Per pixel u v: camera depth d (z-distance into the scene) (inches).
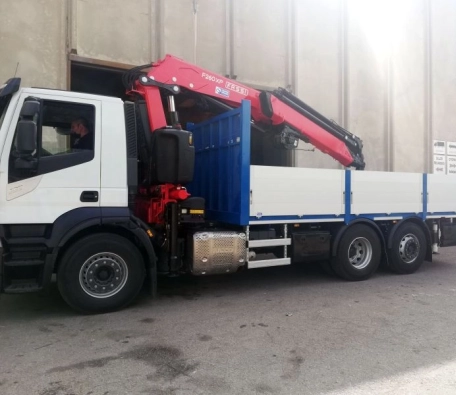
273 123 288.2
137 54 372.5
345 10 496.1
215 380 135.0
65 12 343.6
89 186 197.2
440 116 586.6
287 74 453.7
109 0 360.2
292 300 231.9
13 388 128.4
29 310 209.0
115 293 203.5
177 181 217.5
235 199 238.1
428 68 571.8
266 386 131.2
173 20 388.2
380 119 528.4
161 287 260.1
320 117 309.7
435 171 581.9
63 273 193.0
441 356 155.6
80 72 378.3
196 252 221.8
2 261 178.9
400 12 544.7
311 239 261.6
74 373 139.1
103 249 199.0
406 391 128.3
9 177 182.4
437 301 231.9
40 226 189.3
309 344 166.9
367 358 153.3
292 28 456.8
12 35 325.1
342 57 494.3
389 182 291.6
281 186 245.1
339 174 268.4
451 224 331.9
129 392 126.6
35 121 183.2
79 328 183.3
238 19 422.6
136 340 169.8
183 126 296.8
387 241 297.3
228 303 225.0
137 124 228.8
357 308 217.3
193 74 254.8
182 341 169.0
